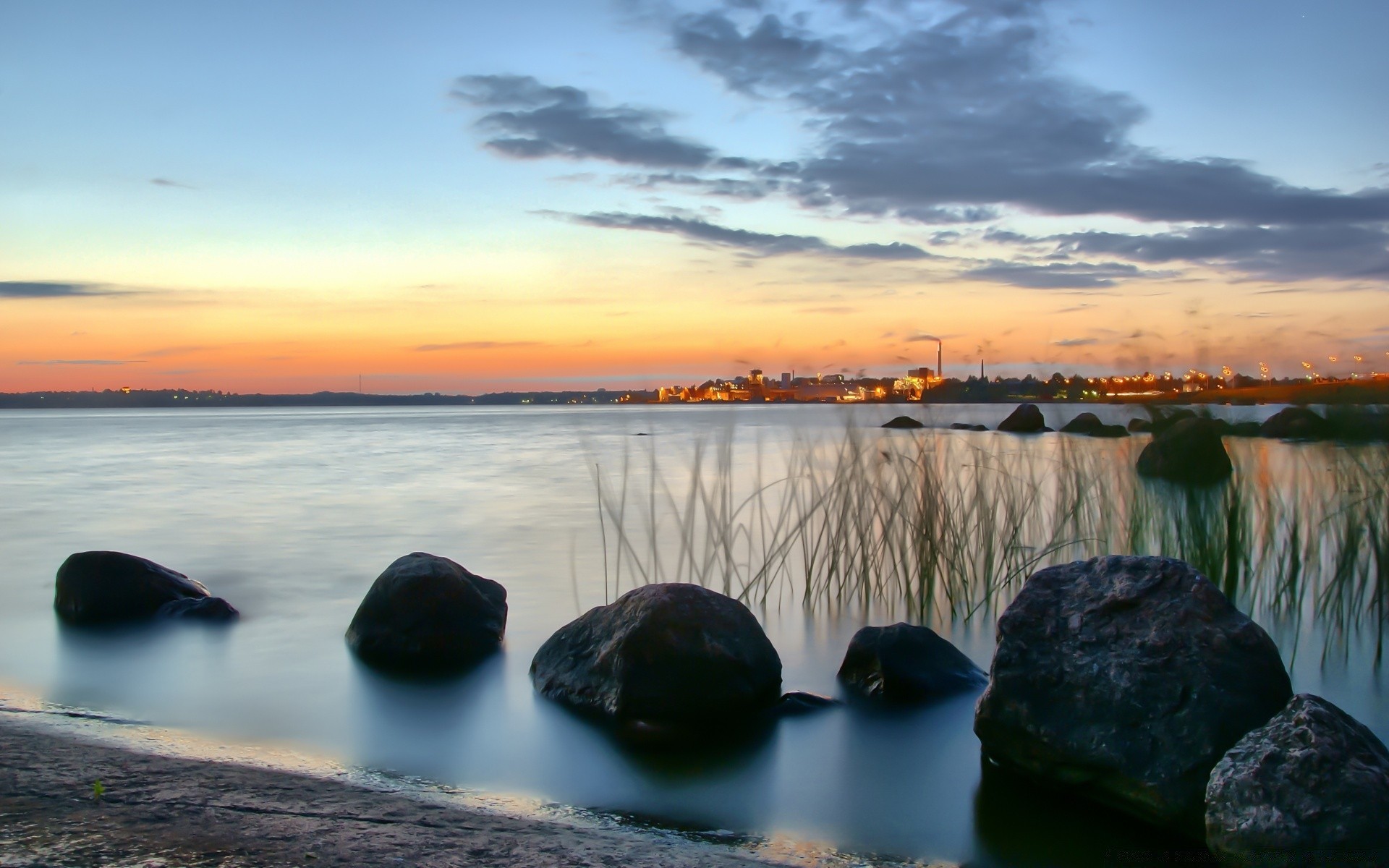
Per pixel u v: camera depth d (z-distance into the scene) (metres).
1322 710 3.24
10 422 79.94
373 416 109.06
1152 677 3.76
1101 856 3.44
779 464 20.86
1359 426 7.72
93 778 3.81
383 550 10.70
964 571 7.71
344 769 4.22
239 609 7.72
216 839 3.19
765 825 3.70
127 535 11.87
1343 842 2.85
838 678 5.66
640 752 4.49
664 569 9.38
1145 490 9.41
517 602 7.99
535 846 3.30
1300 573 7.86
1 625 7.06
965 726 4.84
